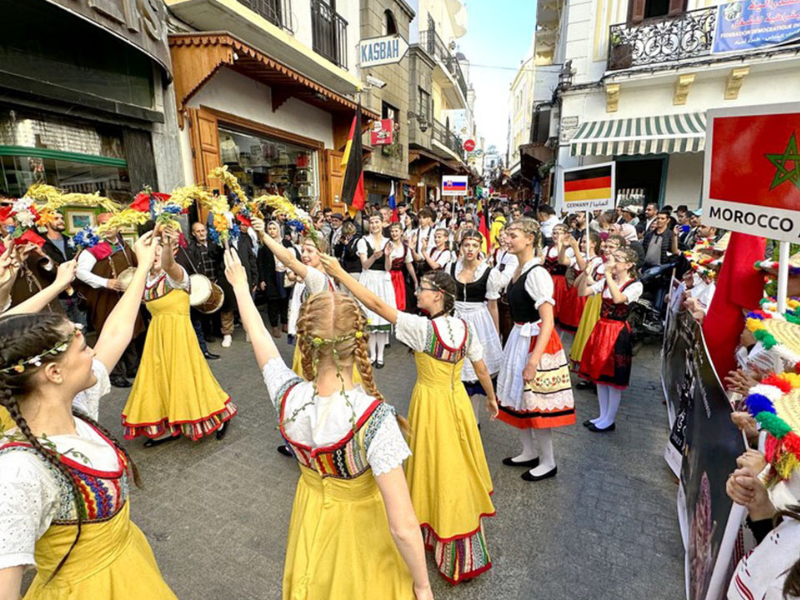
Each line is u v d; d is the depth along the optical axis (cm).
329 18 957
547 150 1566
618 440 361
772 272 230
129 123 579
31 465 105
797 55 933
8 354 107
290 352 575
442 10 2255
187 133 670
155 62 589
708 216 215
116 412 408
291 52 764
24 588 227
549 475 307
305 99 922
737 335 247
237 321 720
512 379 294
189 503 281
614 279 373
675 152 1023
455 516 211
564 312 569
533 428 292
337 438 124
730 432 182
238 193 248
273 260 616
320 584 130
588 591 216
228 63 615
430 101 1794
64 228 483
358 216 933
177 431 343
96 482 119
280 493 292
